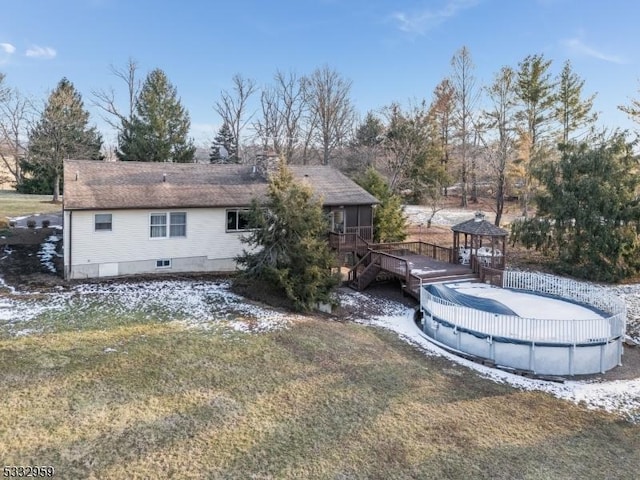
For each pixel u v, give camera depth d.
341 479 6.29
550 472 7.01
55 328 10.90
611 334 12.23
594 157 20.86
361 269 19.75
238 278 15.37
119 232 16.84
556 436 8.27
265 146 42.81
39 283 15.35
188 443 6.79
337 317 14.62
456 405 9.09
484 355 12.18
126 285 15.65
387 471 6.58
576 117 34.59
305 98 45.03
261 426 7.47
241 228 19.19
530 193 30.20
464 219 36.38
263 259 14.68
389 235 25.28
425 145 37.06
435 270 18.14
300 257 14.46
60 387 8.06
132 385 8.39
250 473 6.23
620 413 9.54
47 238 22.23
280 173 15.37
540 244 22.66
